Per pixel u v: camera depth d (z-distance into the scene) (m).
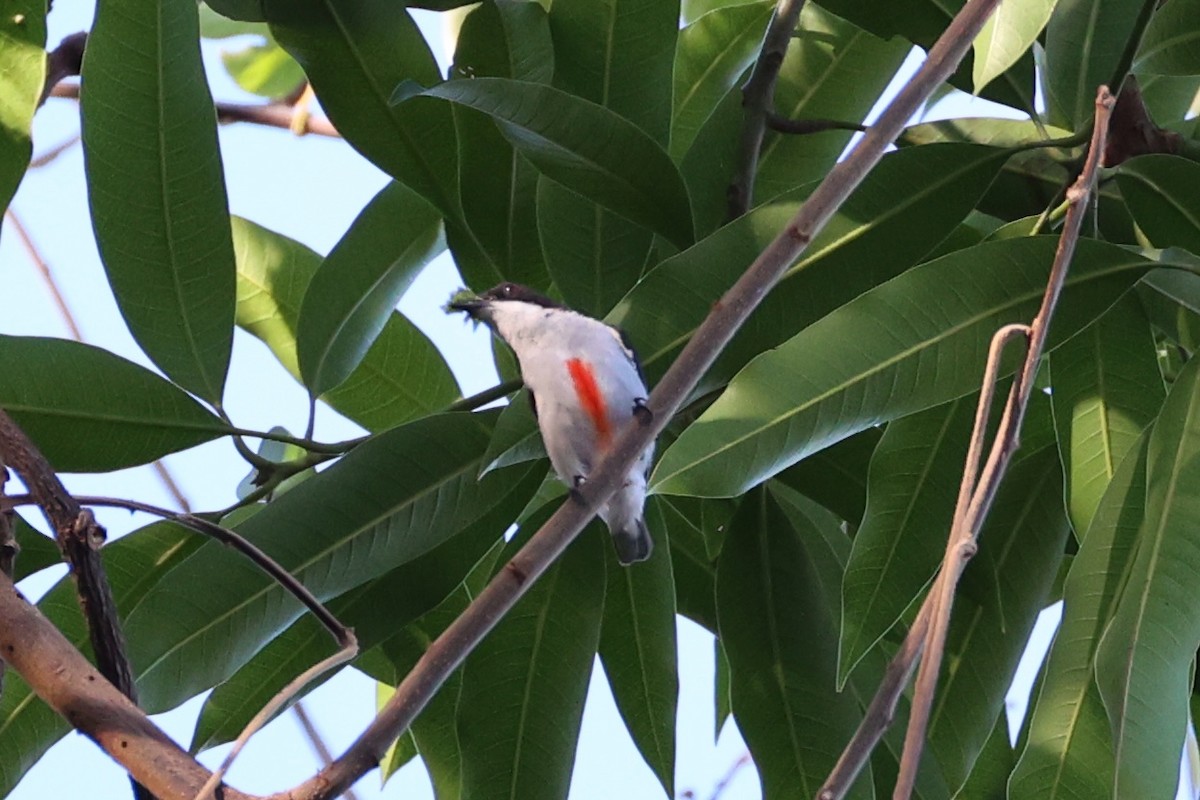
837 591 6.90
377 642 6.52
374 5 6.51
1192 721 6.74
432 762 7.00
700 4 9.01
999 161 6.08
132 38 5.73
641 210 6.36
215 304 6.21
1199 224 6.06
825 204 4.47
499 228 6.99
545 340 6.83
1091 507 5.94
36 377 6.12
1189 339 6.55
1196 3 6.28
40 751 6.11
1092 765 5.50
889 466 6.07
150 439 6.30
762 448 5.24
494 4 6.85
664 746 6.72
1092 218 6.19
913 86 4.40
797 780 6.32
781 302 5.88
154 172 5.94
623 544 6.59
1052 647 5.58
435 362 7.63
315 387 6.73
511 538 6.77
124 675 4.09
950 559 3.46
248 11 6.52
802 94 7.51
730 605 6.56
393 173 6.71
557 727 6.47
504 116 5.97
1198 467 5.19
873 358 5.37
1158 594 5.04
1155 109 7.82
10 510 4.22
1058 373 6.08
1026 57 6.58
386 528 6.07
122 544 6.48
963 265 5.53
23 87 5.79
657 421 4.55
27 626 3.97
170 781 3.68
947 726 6.46
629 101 6.89
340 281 6.91
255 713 6.52
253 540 5.93
